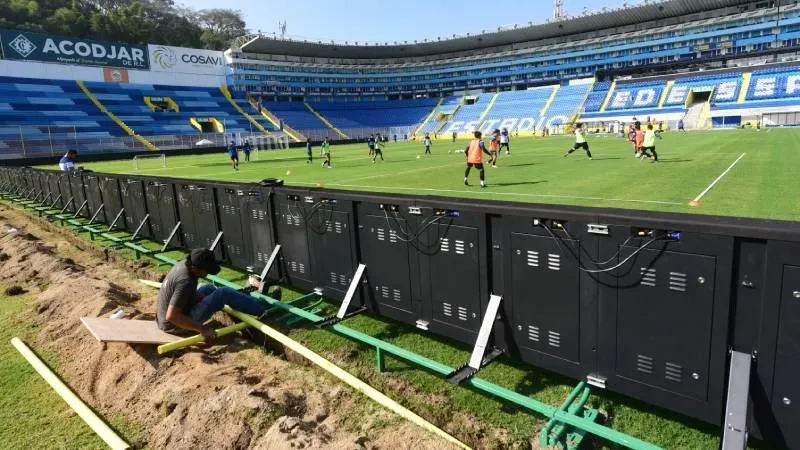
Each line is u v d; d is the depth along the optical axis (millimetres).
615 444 3340
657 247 3111
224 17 110375
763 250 2725
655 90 59781
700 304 2992
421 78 84312
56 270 7742
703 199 10914
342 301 5648
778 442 2852
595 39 70562
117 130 50031
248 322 5250
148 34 82500
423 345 4828
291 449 3047
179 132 54875
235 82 69938
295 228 6090
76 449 3471
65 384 4441
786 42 58438
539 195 12586
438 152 36844
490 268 4094
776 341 2748
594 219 3371
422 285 4699
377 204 4941
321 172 22844
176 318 4816
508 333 4102
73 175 12547
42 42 51688
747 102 52125
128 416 3934
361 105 81812
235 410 3578
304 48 77875
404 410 3688
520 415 3670
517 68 77188
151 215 9359
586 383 3697
